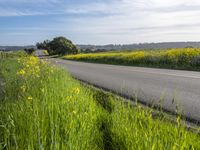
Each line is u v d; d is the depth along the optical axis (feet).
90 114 11.59
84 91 18.58
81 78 38.22
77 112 10.80
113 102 16.05
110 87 27.94
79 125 9.82
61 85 18.97
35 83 18.45
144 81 32.65
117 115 11.48
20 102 12.80
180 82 30.78
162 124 11.05
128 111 12.10
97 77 39.24
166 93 23.44
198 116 15.25
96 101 17.42
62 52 293.64
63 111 10.82
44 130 9.07
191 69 51.13
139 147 8.22
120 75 41.45
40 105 11.61
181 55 64.28
